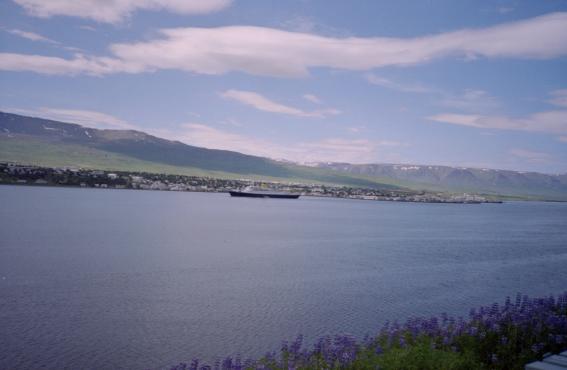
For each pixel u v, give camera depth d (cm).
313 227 14425
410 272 6469
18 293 4488
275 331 3528
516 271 6975
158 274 5662
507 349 1972
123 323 3659
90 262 6384
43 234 9531
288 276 5781
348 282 5500
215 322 3731
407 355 1709
